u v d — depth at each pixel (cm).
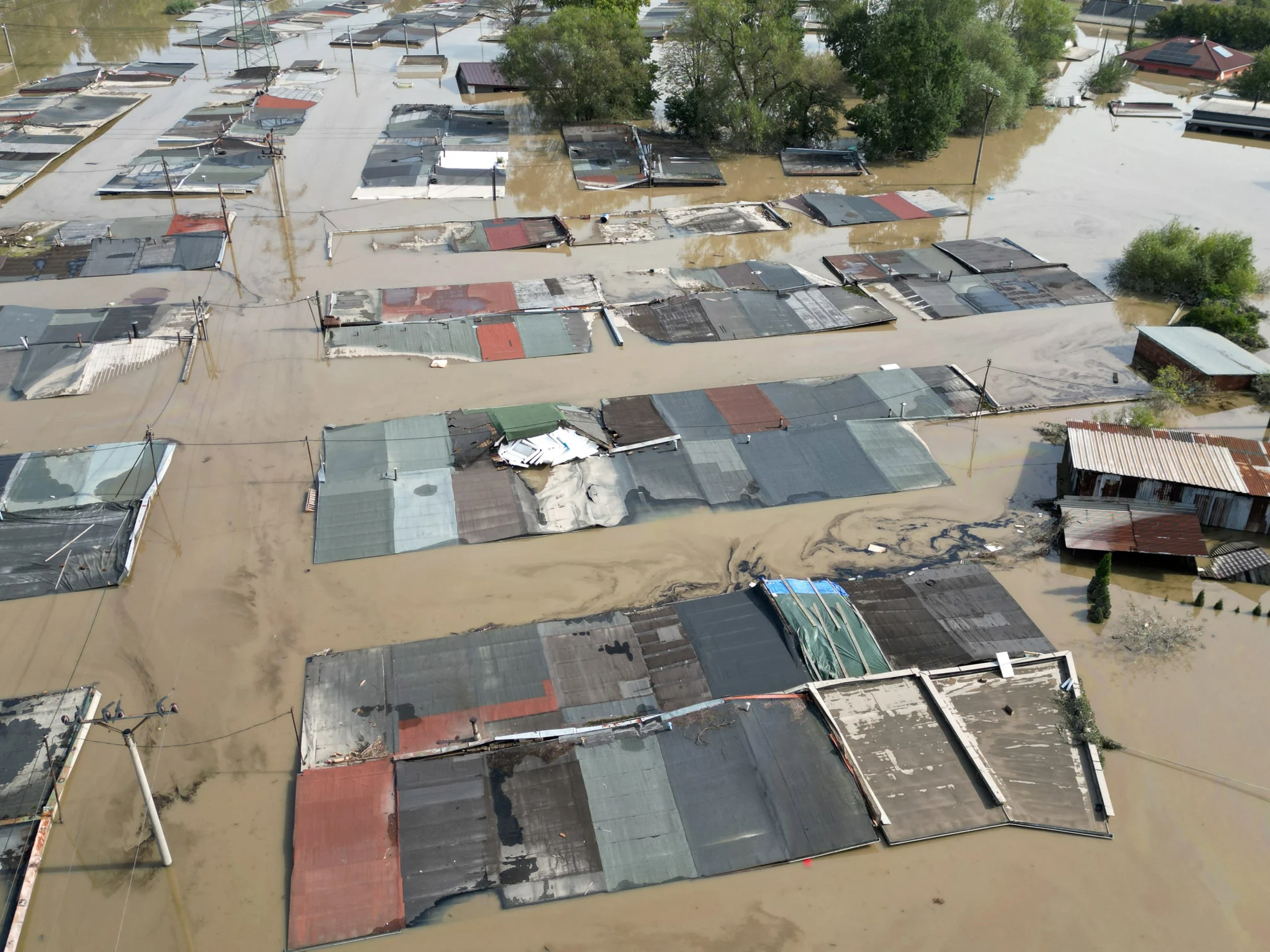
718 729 3612
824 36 12700
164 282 7125
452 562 4597
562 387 5981
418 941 3034
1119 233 8438
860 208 8769
